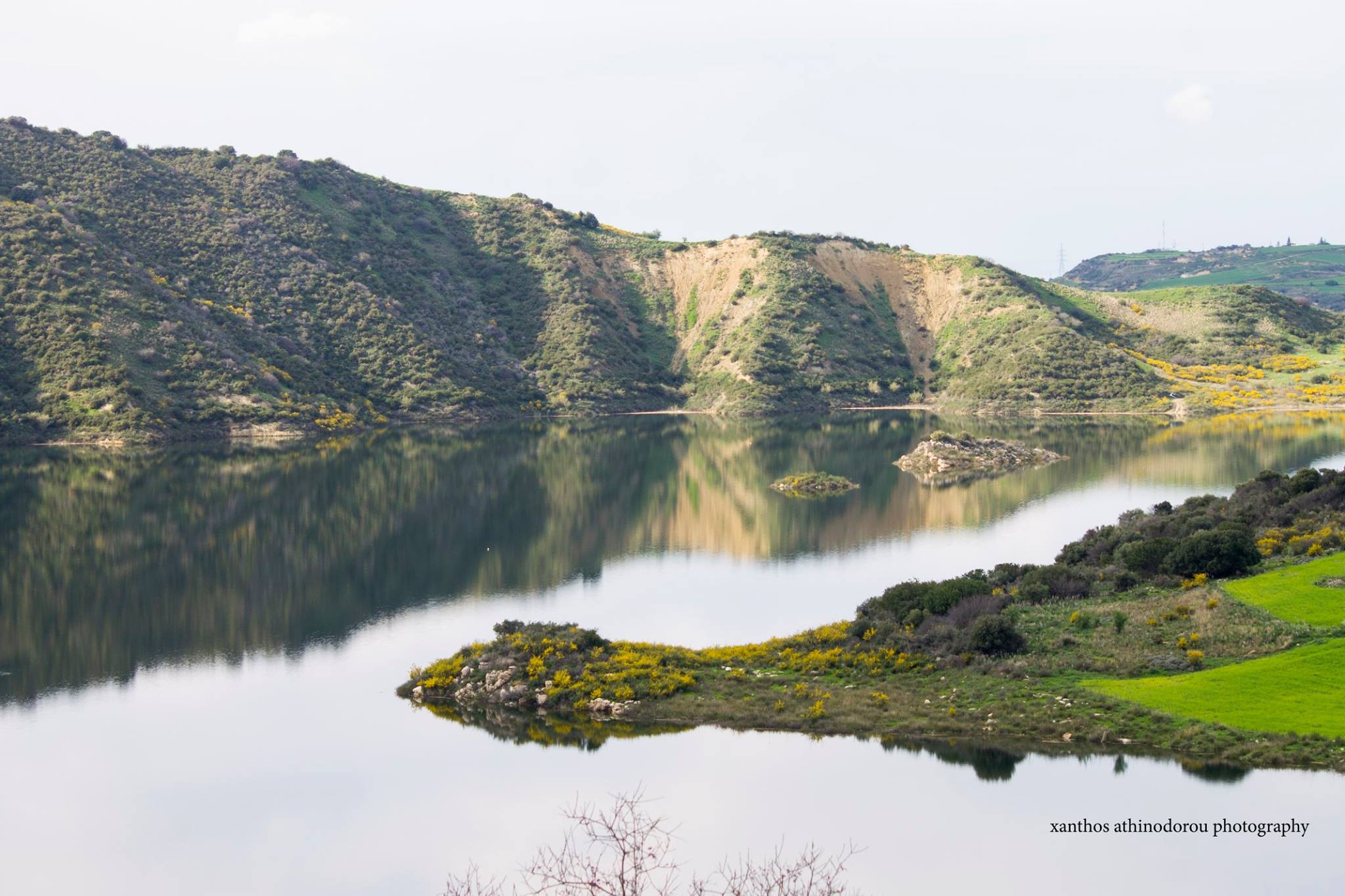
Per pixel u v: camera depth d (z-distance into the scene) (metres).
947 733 38.78
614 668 46.66
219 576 69.38
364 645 54.12
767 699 43.12
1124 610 49.59
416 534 83.50
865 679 44.69
